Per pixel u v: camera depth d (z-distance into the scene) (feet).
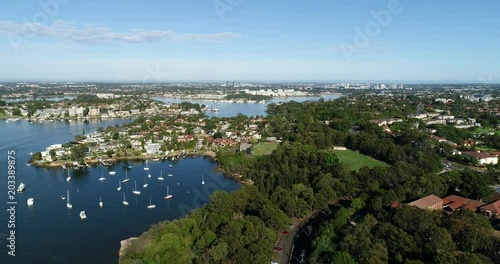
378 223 495.41
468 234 441.68
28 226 648.79
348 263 415.23
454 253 396.16
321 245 488.85
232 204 618.44
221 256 469.57
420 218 472.44
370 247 434.30
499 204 570.87
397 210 500.74
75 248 571.28
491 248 429.79
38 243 586.04
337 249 473.67
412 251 429.79
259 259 453.58
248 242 496.23
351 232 486.79
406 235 447.42
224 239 493.36
